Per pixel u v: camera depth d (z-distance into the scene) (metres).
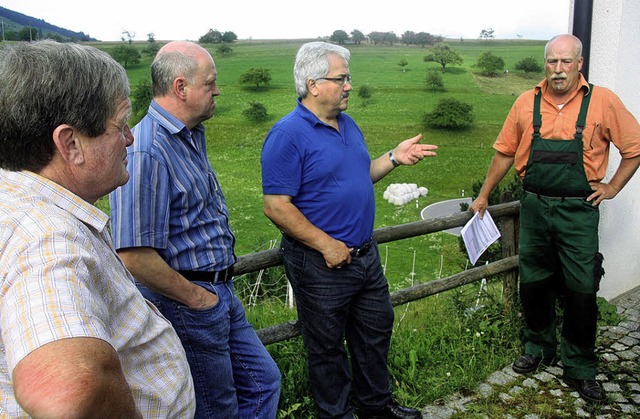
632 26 3.61
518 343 3.34
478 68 69.44
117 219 1.64
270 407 2.15
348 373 2.49
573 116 2.83
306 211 2.31
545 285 3.10
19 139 0.91
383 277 2.52
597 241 2.92
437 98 59.12
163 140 1.75
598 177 2.89
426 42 88.94
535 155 2.93
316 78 2.22
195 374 1.85
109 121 0.99
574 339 2.95
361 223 2.34
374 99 60.12
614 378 3.11
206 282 1.85
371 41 92.06
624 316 3.84
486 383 3.04
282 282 6.07
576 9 3.57
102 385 0.72
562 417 2.77
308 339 2.42
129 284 1.08
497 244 6.17
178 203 1.77
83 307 0.79
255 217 29.91
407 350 3.19
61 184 0.97
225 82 67.38
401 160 2.55
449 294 4.16
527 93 3.00
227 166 44.06
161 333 1.15
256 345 2.15
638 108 3.85
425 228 3.03
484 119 53.66
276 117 54.75
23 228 0.85
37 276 0.79
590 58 3.69
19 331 0.74
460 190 37.56
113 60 1.02
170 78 1.79
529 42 89.81
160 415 1.12
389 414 2.63
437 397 2.89
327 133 2.29
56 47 0.95
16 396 0.70
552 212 2.93
